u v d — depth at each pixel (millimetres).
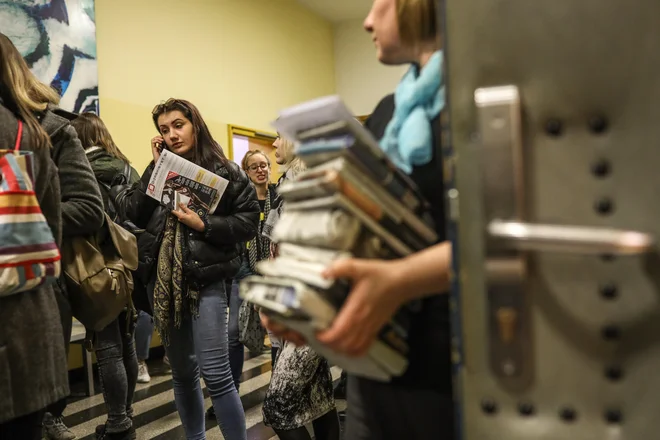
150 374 4105
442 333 783
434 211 778
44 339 1300
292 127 748
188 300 2100
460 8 481
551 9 457
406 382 820
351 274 621
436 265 617
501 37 469
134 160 4570
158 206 2213
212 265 2104
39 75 3818
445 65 486
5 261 1196
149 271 2176
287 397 1869
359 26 7617
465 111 477
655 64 435
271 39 6379
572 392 451
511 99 453
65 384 1374
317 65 7316
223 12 5625
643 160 439
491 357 463
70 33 4023
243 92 5879
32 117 1386
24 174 1258
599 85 448
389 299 630
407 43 830
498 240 448
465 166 474
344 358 744
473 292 469
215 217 2127
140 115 4633
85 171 1653
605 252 427
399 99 827
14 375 1226
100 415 3182
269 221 2549
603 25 446
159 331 2121
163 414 3102
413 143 752
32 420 1306
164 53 4898
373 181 684
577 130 454
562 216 454
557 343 452
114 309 1902
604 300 445
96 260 1859
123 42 4508
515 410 462
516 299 451
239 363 2982
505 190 451
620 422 443
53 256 1287
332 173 645
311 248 708
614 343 443
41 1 3824
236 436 2109
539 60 460
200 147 2283
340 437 2121
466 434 474
